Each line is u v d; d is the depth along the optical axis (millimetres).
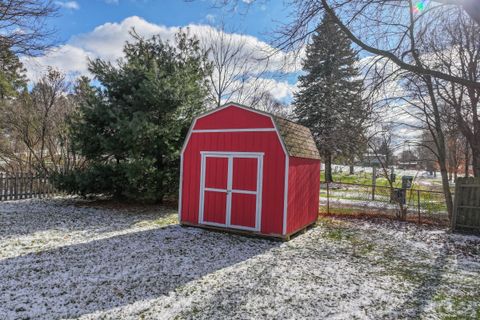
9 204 9984
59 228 7242
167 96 9789
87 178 9664
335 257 5820
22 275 4391
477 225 8016
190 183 8055
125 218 8688
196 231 7535
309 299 3949
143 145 9773
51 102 15367
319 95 19938
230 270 4930
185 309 3584
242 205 7348
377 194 15492
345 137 9656
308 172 8289
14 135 15625
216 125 7766
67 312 3410
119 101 10227
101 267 4836
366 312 3658
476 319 3570
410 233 7996
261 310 3609
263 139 7156
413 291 4336
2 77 13734
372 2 4281
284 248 6328
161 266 4988
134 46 11289
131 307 3586
